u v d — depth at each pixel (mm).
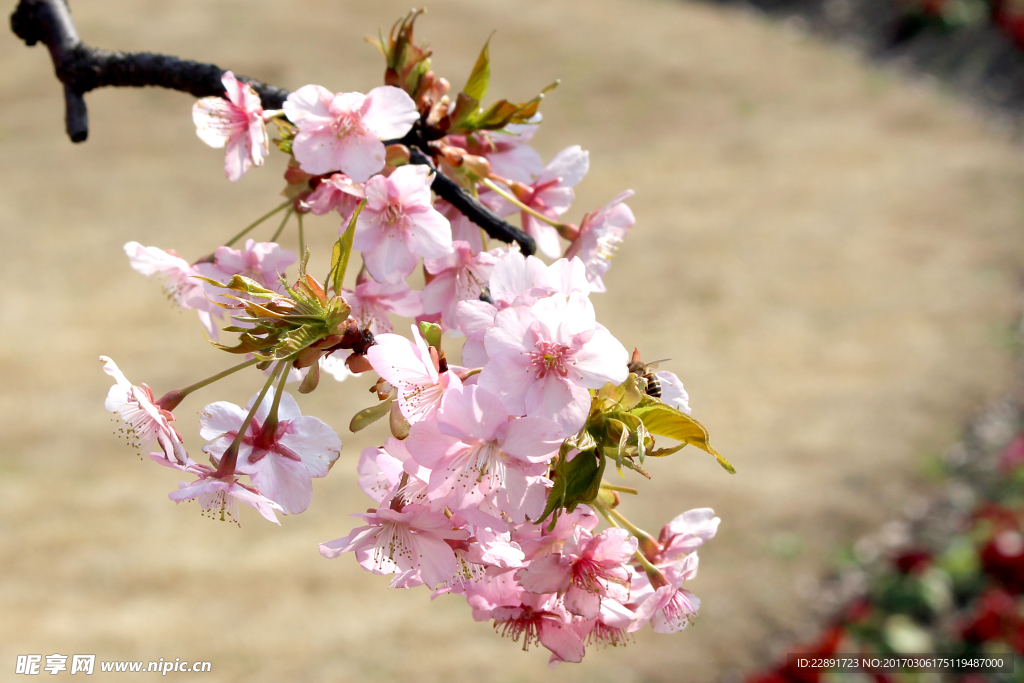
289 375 1277
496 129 1373
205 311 1418
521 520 1016
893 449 7684
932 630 5984
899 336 9469
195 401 8344
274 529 6695
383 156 1250
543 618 1233
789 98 15641
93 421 8000
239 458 1157
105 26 16312
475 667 5590
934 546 6641
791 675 5359
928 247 11352
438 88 1368
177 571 6301
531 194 1499
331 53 15836
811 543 6645
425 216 1224
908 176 13250
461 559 1169
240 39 16062
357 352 1082
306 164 1243
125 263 10727
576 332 1043
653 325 9766
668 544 1309
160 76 1555
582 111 15094
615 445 1021
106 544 6527
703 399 8414
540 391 1028
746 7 19031
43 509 6875
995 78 15883
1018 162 13609
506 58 16312
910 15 17219
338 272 1062
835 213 12312
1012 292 10211
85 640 5715
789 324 9773
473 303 1097
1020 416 8125
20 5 1659
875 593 6199
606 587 1136
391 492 1156
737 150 14125
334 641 5773
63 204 11977
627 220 1514
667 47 17031
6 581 6156
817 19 18250
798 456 7574
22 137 13523
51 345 9133
